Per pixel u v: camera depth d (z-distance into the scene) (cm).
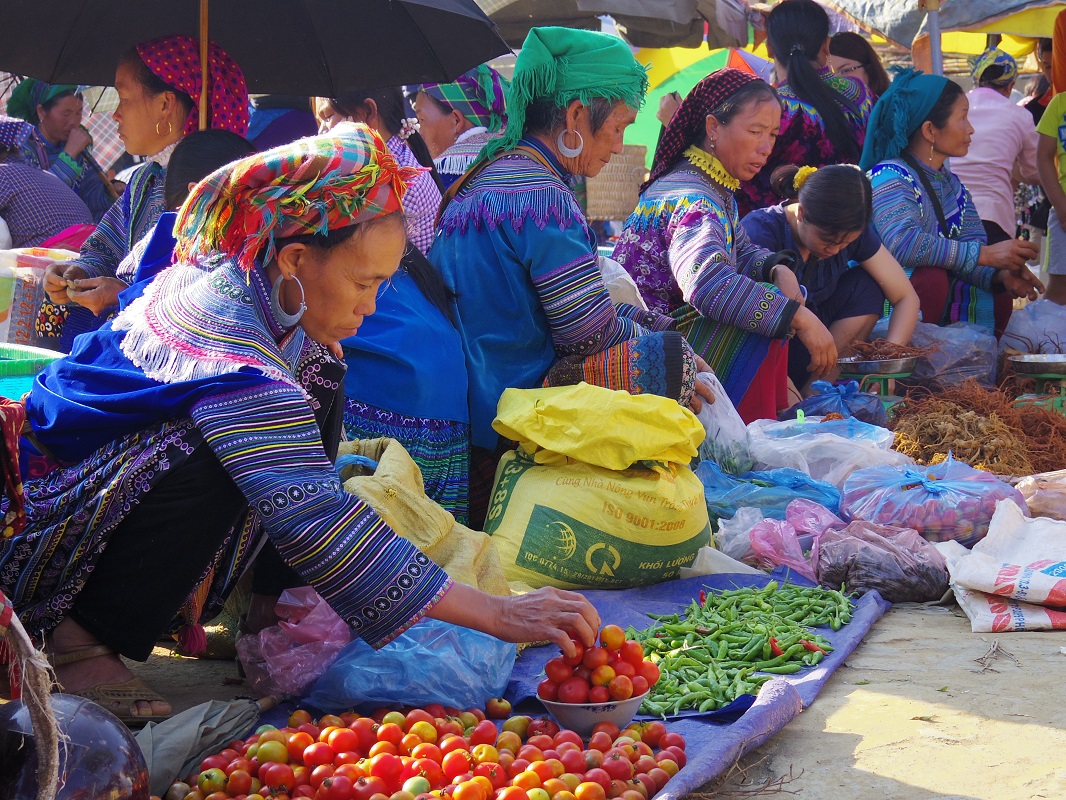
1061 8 902
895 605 363
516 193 409
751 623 324
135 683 261
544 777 215
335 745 226
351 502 235
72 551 249
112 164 907
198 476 245
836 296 607
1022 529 388
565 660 254
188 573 254
